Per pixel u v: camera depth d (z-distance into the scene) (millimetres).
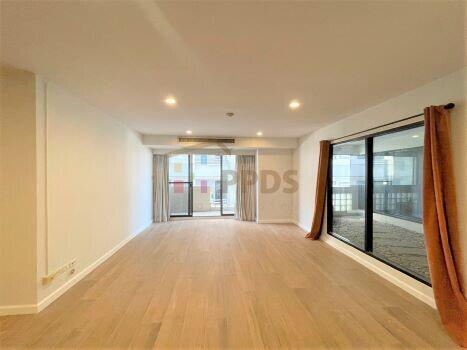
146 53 1937
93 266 3459
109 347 1915
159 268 3525
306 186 5957
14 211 2320
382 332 2104
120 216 4504
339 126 4410
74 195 2990
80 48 1860
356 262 3785
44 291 2465
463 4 1349
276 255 4109
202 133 5801
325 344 1956
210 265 3648
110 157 4055
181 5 1362
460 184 2219
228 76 2391
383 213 4523
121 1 1329
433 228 2295
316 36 1691
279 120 4379
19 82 2301
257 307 2490
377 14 1448
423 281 2619
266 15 1459
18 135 2312
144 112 3812
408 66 2162
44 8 1386
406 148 4176
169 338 2016
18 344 1947
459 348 1917
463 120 2197
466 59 2027
